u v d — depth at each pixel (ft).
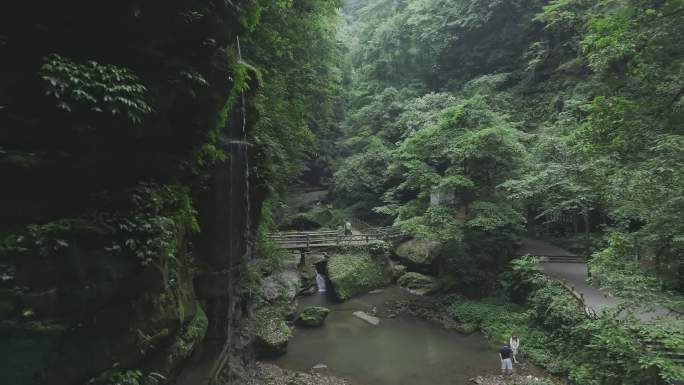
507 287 62.18
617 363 33.86
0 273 13.96
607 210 51.13
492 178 67.51
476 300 63.77
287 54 59.36
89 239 17.17
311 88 66.59
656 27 35.19
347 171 106.52
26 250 14.74
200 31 24.14
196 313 28.04
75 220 16.72
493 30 105.09
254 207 43.45
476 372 44.06
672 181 29.81
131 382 18.24
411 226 66.03
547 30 92.17
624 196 34.24
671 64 35.60
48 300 15.23
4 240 14.37
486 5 102.47
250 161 41.16
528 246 81.41
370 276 74.02
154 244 19.66
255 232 45.88
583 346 40.88
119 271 18.01
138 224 19.26
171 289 23.68
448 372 44.19
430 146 69.00
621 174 34.24
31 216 15.80
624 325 34.27
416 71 119.14
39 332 14.80
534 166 61.77
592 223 80.84
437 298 66.18
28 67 15.94
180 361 24.76
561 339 45.29
